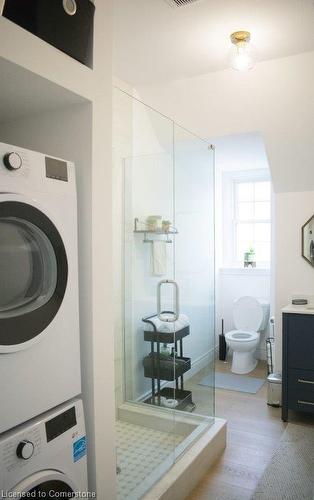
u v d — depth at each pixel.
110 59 1.50
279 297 3.57
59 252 1.26
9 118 1.58
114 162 2.69
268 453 2.50
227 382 3.85
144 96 3.09
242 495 2.06
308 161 3.22
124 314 2.66
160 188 2.62
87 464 1.41
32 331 1.15
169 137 3.12
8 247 1.14
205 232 2.91
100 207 1.44
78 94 1.33
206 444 2.29
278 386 3.23
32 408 1.15
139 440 2.31
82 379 1.42
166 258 2.55
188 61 2.59
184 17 2.05
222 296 4.89
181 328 2.53
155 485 1.90
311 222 3.43
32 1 1.12
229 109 3.01
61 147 1.47
